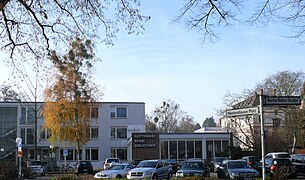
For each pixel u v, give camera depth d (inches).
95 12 582.2
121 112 2751.0
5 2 502.6
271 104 578.2
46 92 2090.3
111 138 2716.5
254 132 2182.6
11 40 628.1
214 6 471.2
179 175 1114.1
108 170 1230.9
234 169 1061.1
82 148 2664.9
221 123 2716.5
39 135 2659.9
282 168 845.8
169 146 2249.0
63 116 2076.8
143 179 948.0
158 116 3786.9
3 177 1219.9
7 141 2659.9
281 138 2126.0
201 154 2271.2
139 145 2052.2
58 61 676.7
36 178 1603.1
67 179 951.6
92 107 2149.4
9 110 2694.4
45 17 596.4
